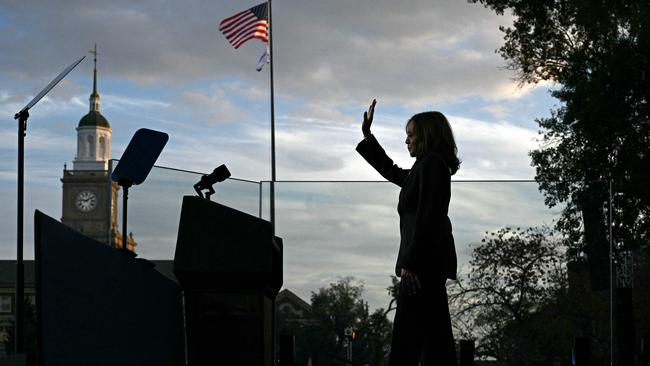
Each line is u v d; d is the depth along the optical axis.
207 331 3.84
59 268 3.88
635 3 20.00
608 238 6.50
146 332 3.99
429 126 3.77
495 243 6.59
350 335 6.57
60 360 3.85
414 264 3.60
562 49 22.92
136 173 4.21
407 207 3.74
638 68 18.89
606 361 6.45
